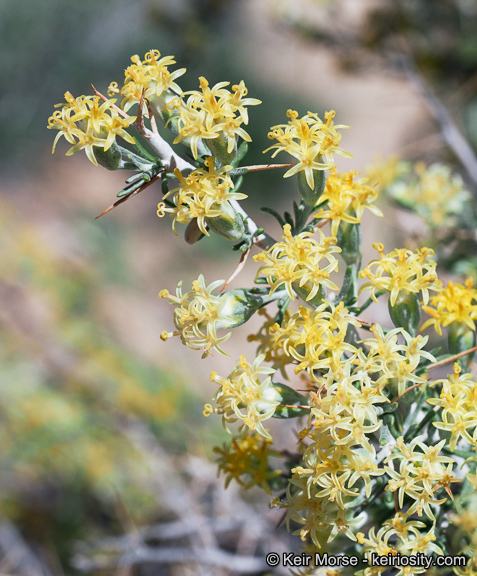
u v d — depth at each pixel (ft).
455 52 17.35
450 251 11.15
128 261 32.17
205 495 12.88
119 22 39.58
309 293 4.90
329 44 18.44
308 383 5.73
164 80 4.75
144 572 12.35
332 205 5.40
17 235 24.58
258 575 10.47
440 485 4.70
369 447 4.48
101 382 17.04
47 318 20.62
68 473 14.92
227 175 4.77
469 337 5.79
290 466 6.31
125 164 5.02
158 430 15.85
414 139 26.37
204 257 33.71
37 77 39.91
